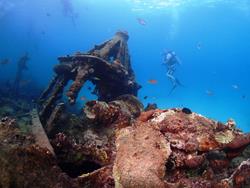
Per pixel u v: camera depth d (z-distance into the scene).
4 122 3.50
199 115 3.98
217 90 60.91
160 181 2.88
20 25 91.94
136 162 3.01
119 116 4.91
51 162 3.06
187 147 3.34
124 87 7.80
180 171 3.27
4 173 2.72
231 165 3.97
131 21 80.50
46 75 45.19
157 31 89.00
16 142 3.19
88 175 3.31
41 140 3.89
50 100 7.17
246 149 4.53
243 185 3.38
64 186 3.04
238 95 45.09
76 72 7.33
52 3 61.16
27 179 2.83
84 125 5.05
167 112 3.85
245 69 104.81
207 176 3.37
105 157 3.79
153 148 3.18
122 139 3.43
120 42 9.38
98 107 4.95
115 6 54.78
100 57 7.43
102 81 7.64
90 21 86.69
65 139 3.87
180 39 93.25
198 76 104.44
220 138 3.72
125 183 2.89
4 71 39.28
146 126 3.55
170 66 17.08
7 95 14.41
